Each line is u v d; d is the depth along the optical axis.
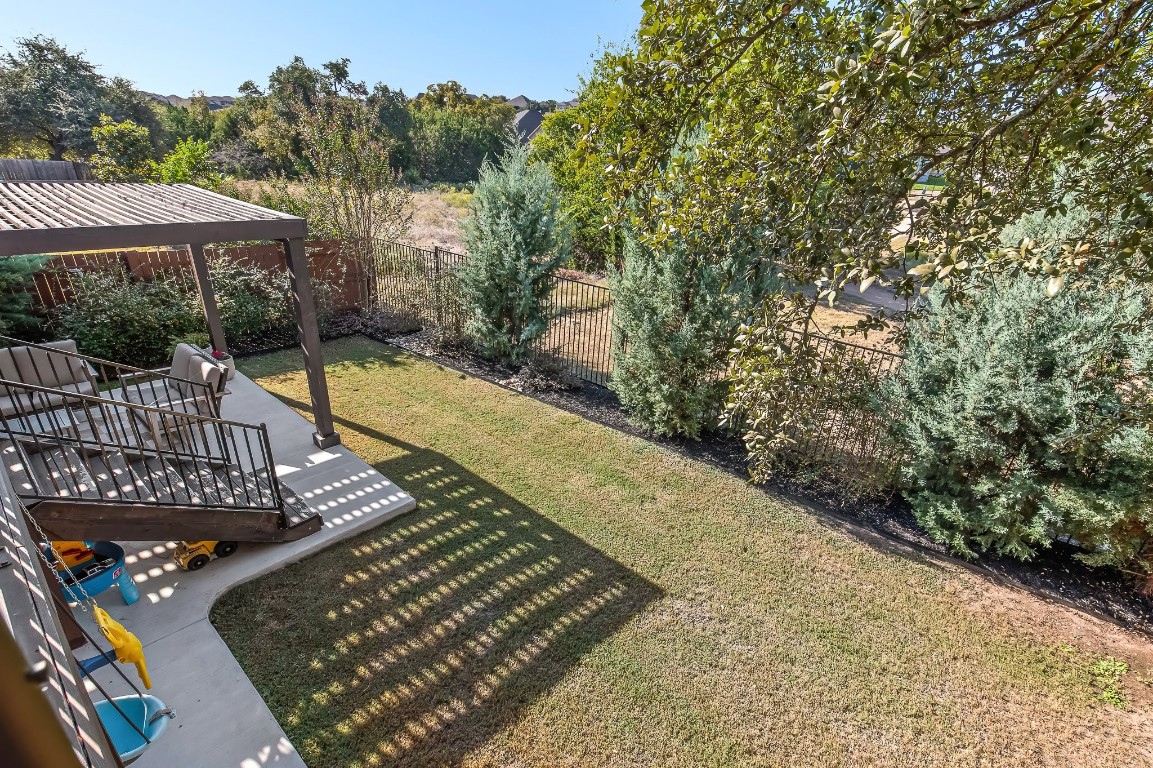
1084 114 2.44
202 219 5.26
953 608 4.82
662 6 2.72
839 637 4.47
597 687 3.95
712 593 4.86
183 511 4.43
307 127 13.20
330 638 4.22
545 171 9.15
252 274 10.57
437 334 10.53
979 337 5.36
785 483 6.60
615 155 3.21
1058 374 4.97
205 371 6.07
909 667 4.23
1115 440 4.68
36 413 4.34
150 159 14.90
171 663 3.91
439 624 4.39
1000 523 5.30
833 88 2.13
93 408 6.34
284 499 5.46
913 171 2.60
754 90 3.43
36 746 0.65
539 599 4.70
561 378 9.27
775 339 3.17
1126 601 5.01
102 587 4.18
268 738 3.48
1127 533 4.89
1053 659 4.35
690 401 7.07
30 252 4.36
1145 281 2.75
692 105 3.03
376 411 7.93
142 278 9.87
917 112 2.80
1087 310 4.97
